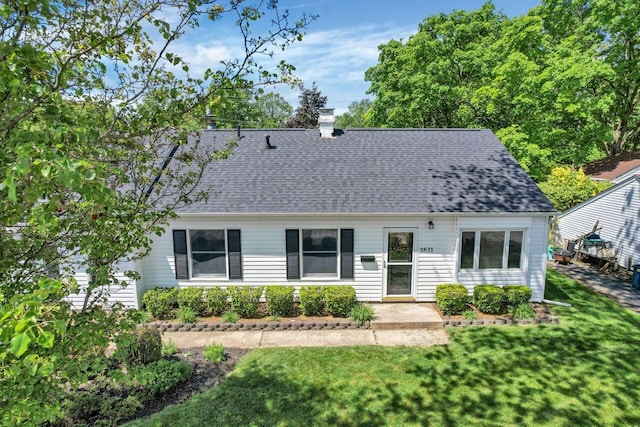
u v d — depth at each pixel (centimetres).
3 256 354
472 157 1248
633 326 934
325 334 922
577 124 2119
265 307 1055
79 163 235
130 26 379
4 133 302
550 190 1825
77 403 600
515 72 1855
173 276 1075
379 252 1067
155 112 427
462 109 2283
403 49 2455
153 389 647
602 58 1909
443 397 655
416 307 1052
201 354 822
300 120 3581
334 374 734
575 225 1666
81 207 376
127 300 1023
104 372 700
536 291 1080
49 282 244
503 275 1068
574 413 611
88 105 407
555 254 1540
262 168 1192
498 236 1053
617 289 1212
